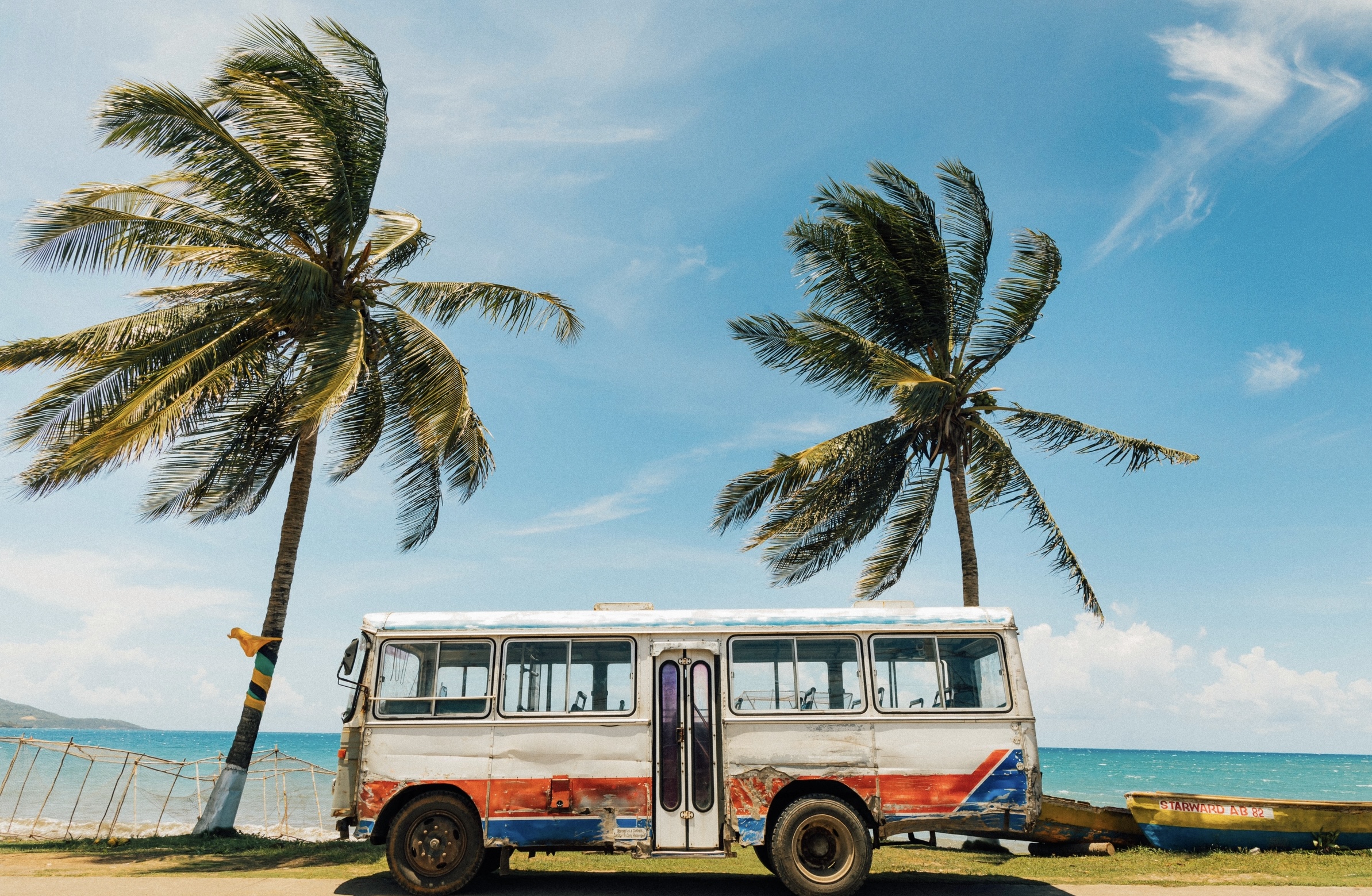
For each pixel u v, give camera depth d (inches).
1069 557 663.8
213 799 524.4
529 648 365.7
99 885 353.7
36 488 521.7
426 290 627.8
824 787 352.5
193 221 563.5
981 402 707.4
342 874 393.7
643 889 371.2
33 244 486.0
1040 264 656.4
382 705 355.6
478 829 346.3
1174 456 639.8
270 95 538.6
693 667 364.2
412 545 671.1
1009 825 342.6
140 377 517.7
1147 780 3056.1
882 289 666.8
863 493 705.6
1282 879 391.5
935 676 360.8
